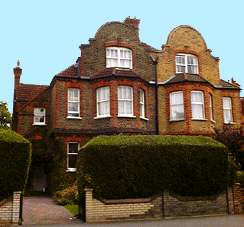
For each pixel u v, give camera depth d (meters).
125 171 13.05
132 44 24.11
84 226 11.26
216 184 14.02
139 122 22.12
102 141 13.29
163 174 13.41
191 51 25.66
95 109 22.34
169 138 14.09
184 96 23.22
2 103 31.84
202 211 13.71
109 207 12.64
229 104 26.05
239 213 14.31
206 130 23.09
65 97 22.11
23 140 12.41
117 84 22.12
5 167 11.89
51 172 22.30
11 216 11.70
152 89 24.11
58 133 21.42
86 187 12.65
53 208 15.84
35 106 25.09
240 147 19.41
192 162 13.77
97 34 23.69
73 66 23.39
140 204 12.97
